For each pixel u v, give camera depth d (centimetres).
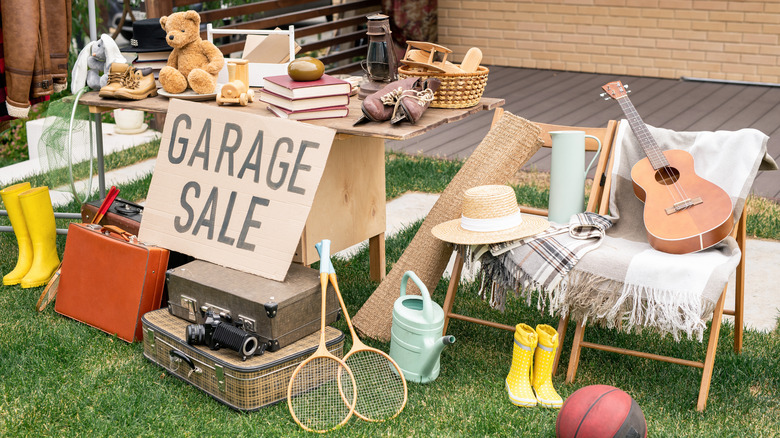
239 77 369
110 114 805
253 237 324
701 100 782
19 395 303
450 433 279
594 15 906
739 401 298
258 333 299
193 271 322
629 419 252
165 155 353
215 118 344
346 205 366
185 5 747
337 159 354
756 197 518
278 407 295
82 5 705
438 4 995
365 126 318
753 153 310
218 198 336
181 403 298
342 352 317
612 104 775
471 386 310
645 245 313
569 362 312
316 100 330
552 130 355
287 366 296
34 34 396
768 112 730
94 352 334
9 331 351
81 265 356
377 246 401
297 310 304
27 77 399
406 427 284
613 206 331
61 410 294
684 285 278
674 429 280
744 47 838
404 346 309
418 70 347
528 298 307
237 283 311
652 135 331
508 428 281
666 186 314
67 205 522
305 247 345
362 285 402
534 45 953
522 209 356
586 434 253
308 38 953
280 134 326
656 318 295
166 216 347
